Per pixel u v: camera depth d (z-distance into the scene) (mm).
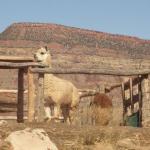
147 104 20172
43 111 19266
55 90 20594
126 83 25703
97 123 20141
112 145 15180
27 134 14227
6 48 56594
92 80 51156
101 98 22484
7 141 13805
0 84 46594
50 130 15664
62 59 60156
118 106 29531
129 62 60406
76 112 22672
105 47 81375
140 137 15867
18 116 21469
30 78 20141
